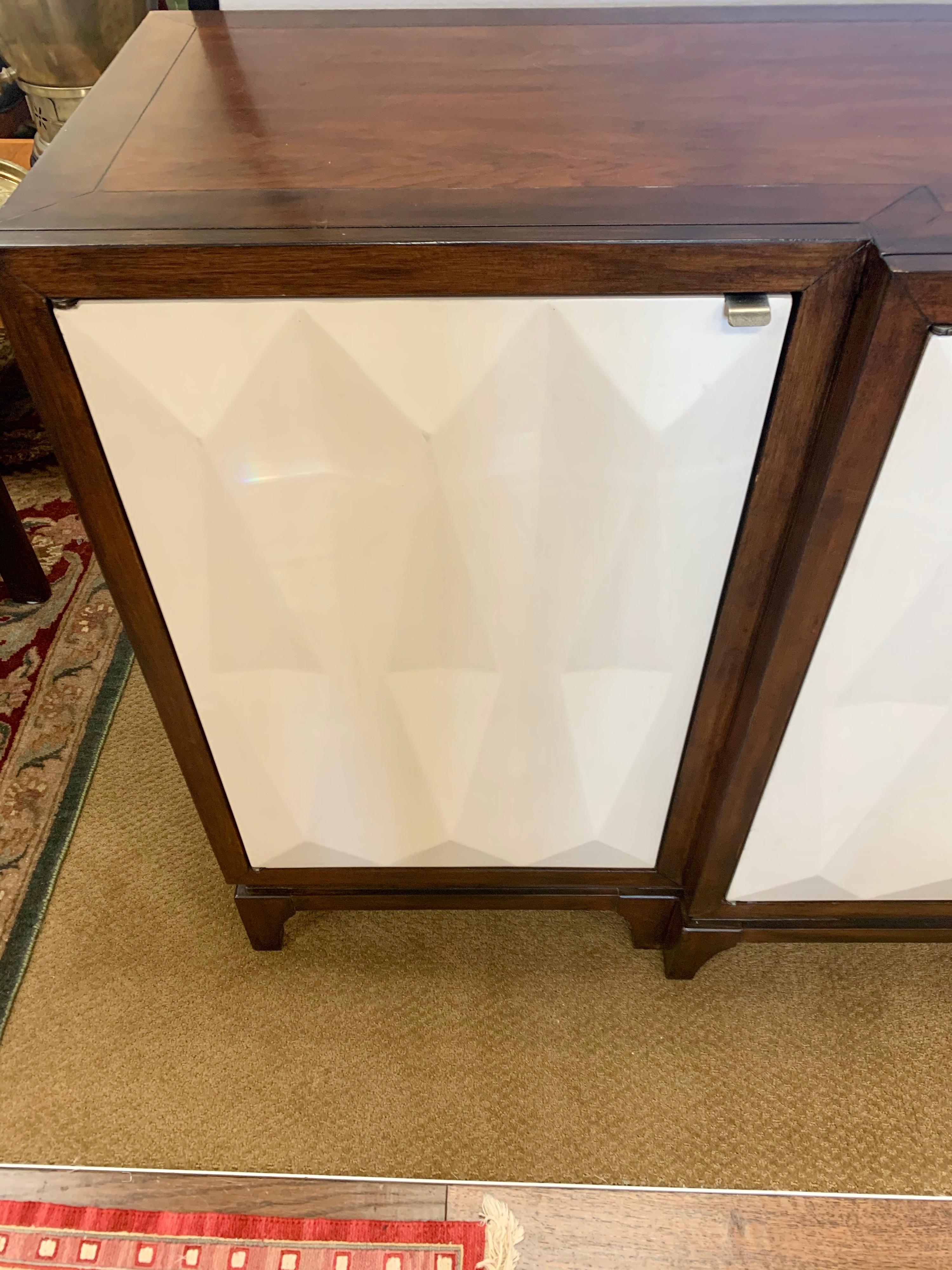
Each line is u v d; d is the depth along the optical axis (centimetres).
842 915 99
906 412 59
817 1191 90
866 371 57
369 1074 98
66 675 137
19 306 57
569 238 54
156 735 130
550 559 70
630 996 104
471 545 69
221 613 73
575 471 65
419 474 65
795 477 65
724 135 65
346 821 91
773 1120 95
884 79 72
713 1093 97
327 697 80
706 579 72
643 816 91
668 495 66
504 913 111
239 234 55
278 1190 90
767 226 55
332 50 77
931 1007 103
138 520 67
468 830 92
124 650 141
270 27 81
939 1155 92
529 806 90
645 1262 85
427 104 69
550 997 104
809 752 81
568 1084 97
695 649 77
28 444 172
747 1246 86
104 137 65
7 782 124
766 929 99
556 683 79
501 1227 87
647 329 58
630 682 79
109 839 118
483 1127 94
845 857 91
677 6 83
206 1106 95
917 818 87
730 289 57
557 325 58
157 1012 102
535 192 58
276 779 87
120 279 56
